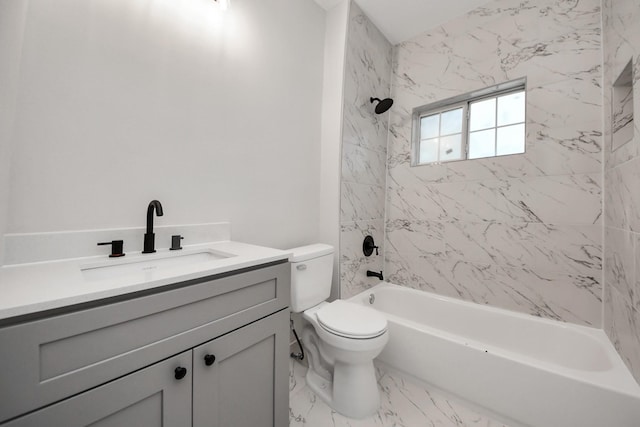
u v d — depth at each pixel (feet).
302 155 5.90
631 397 3.15
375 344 3.99
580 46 5.00
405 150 7.32
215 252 3.66
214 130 4.26
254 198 4.91
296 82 5.72
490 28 5.98
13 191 2.56
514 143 5.97
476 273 6.10
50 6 2.75
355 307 4.88
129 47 3.31
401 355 5.08
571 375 3.53
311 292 4.92
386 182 7.61
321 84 6.37
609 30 4.41
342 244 6.20
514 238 5.64
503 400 4.00
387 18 6.63
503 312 5.58
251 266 2.90
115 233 3.17
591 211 4.87
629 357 3.58
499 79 5.85
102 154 3.12
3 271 2.35
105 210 3.15
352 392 4.20
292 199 5.69
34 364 1.54
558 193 5.17
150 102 3.51
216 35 4.27
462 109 6.73
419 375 4.86
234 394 2.70
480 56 6.12
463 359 4.37
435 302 6.40
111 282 1.95
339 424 4.03
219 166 4.35
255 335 2.89
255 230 4.94
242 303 2.77
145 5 3.47
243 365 2.79
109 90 3.15
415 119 7.39
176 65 3.77
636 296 3.39
